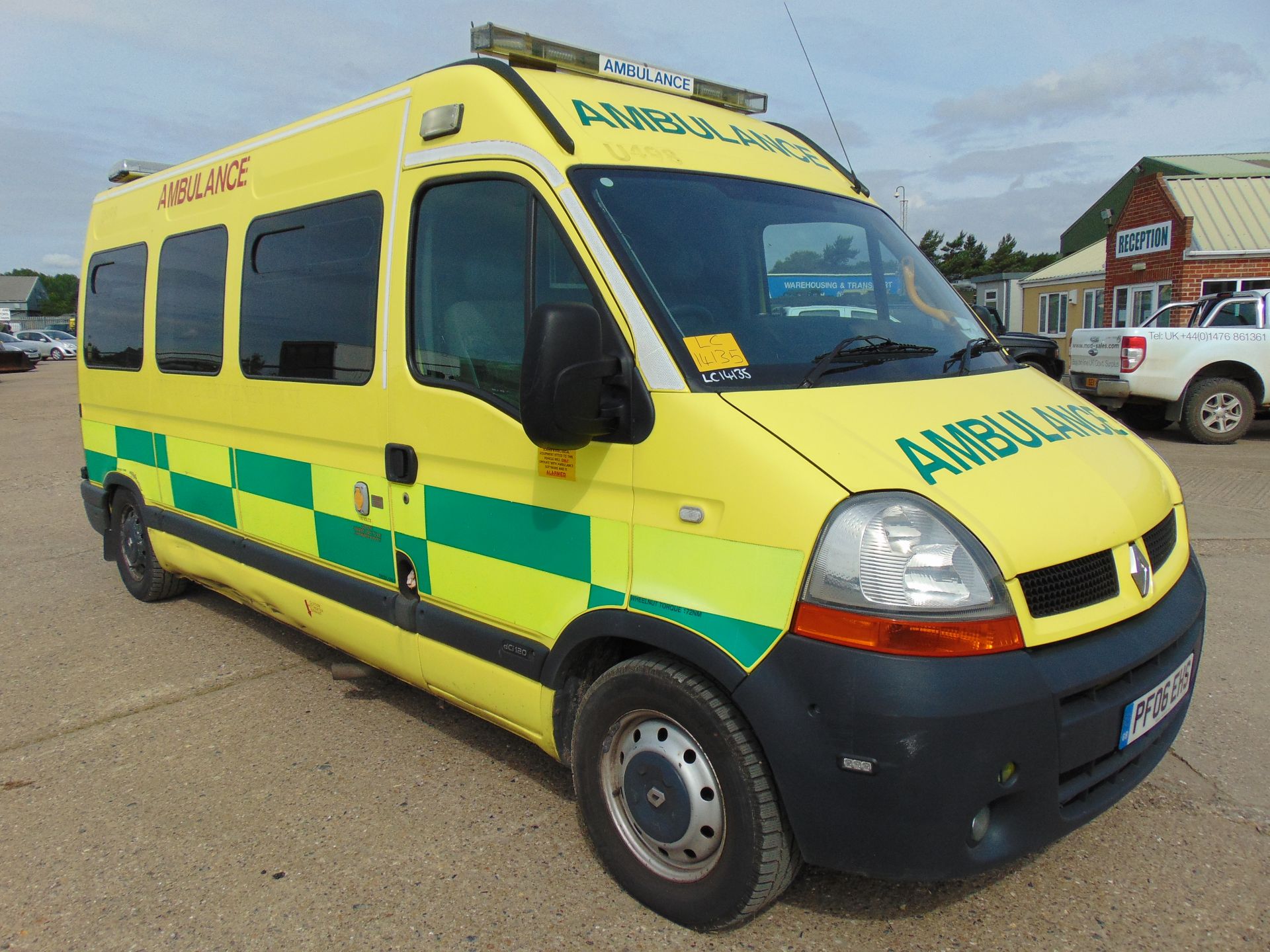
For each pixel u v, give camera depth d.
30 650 5.28
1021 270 59.00
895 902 2.89
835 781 2.30
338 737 4.12
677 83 3.90
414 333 3.43
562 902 2.94
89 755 4.01
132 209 5.60
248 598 4.75
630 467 2.67
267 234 4.25
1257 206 19.86
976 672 2.23
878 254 3.59
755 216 3.21
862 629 2.25
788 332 2.93
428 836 3.32
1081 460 2.80
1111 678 2.43
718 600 2.48
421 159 3.39
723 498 2.47
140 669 4.96
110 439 5.87
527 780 3.71
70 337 46.47
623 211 2.87
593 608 2.80
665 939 2.75
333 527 3.93
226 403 4.56
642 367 2.65
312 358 3.95
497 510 3.11
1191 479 9.58
